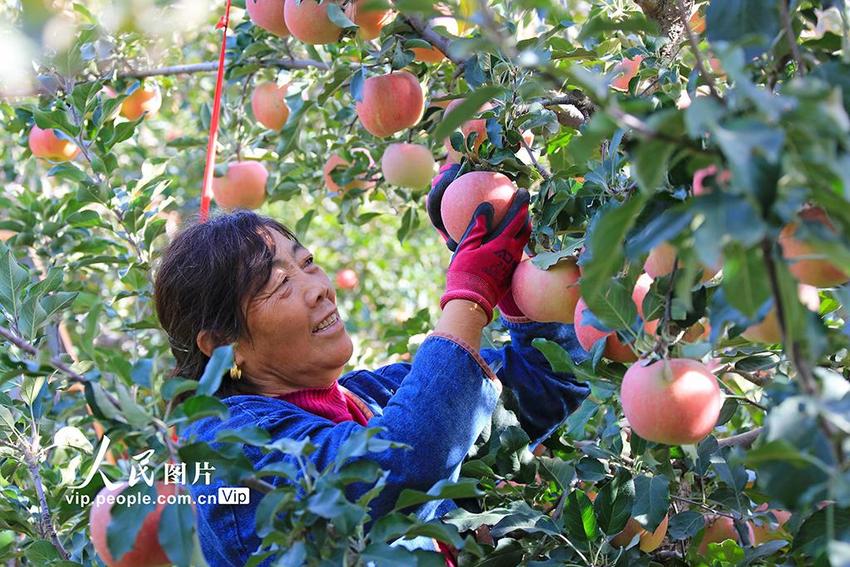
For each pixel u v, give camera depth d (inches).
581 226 66.9
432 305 190.1
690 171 38.6
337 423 64.3
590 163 65.0
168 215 122.0
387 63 79.7
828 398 39.3
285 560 45.9
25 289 74.0
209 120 114.7
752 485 69.1
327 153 116.3
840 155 35.4
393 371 75.6
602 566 64.9
